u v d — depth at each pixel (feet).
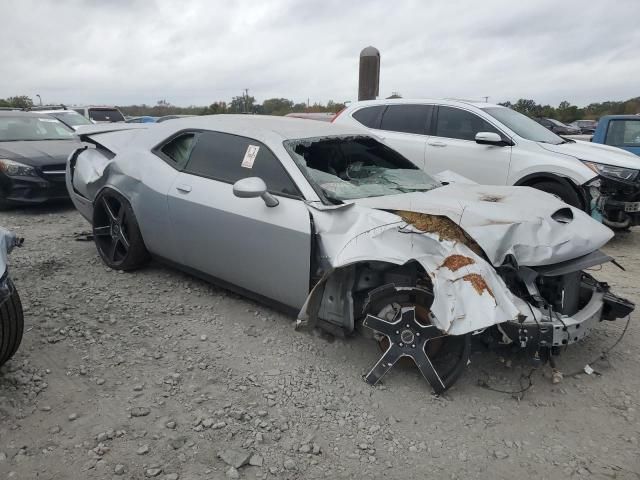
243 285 13.25
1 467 8.15
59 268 16.87
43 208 27.20
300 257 11.50
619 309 11.28
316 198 11.76
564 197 20.97
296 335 12.68
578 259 10.86
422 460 8.74
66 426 9.20
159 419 9.48
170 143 15.43
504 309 9.21
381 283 11.11
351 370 11.27
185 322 13.29
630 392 10.87
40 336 12.25
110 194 16.30
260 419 9.58
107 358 11.46
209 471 8.27
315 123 15.39
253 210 12.33
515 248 10.25
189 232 13.92
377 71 36.94
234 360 11.59
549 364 11.54
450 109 24.13
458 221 10.32
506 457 8.86
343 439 9.17
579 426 9.74
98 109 63.26
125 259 16.20
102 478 8.01
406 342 10.36
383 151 15.17
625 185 21.13
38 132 29.58
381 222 10.44
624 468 8.63
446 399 10.39
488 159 22.50
